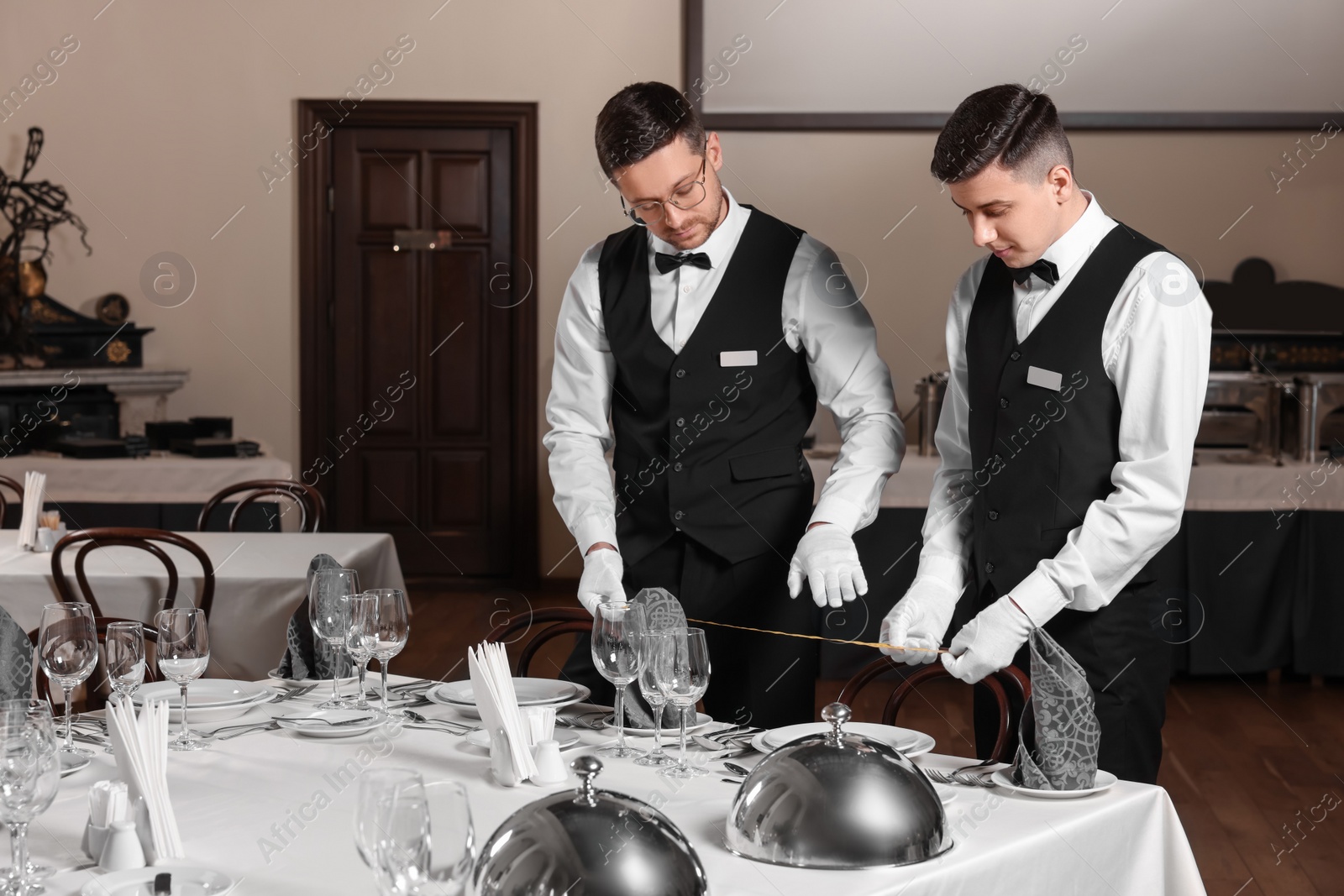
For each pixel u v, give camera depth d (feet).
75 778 4.89
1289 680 15.58
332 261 21.43
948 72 19.70
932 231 20.04
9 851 4.02
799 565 6.60
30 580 10.15
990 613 5.80
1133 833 4.57
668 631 4.90
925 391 15.65
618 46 20.70
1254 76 19.26
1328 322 19.45
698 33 20.08
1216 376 15.79
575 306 7.80
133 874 3.65
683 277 7.35
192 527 17.06
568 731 5.51
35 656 6.81
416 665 15.87
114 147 21.15
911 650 6.08
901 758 4.08
